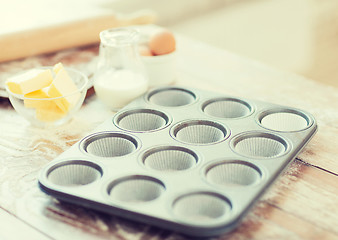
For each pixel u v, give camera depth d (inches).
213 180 39.8
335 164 42.6
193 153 41.6
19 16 60.1
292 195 39.8
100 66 49.4
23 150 44.3
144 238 36.8
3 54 55.7
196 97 48.3
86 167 40.8
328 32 135.0
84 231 37.4
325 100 50.7
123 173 39.6
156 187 39.1
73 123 47.4
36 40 57.0
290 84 53.4
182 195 37.8
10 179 41.4
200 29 107.4
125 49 49.3
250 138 43.3
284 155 41.0
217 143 42.4
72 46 59.7
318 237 36.8
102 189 38.4
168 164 41.9
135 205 37.0
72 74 49.6
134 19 62.7
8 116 48.5
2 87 50.5
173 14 103.6
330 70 124.9
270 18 121.3
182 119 45.2
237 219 36.0
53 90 45.4
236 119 45.1
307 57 131.8
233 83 53.3
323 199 39.5
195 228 35.5
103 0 90.3
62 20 58.7
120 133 43.6
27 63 56.4
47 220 38.2
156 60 51.3
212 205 37.7
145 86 49.5
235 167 40.5
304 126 45.0
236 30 114.7
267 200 39.4
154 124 46.1
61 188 38.4
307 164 42.6
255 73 55.4
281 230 37.2
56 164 40.5
